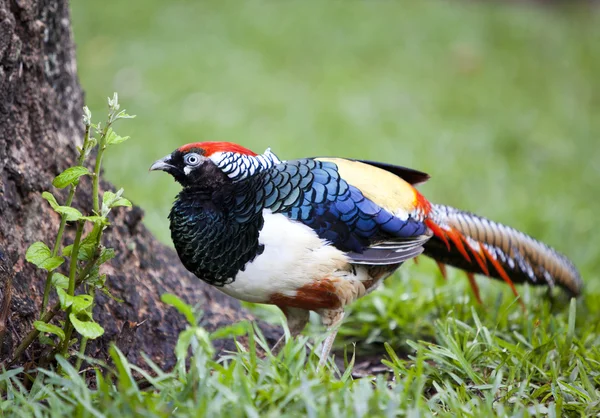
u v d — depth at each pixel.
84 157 4.89
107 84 15.87
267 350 5.36
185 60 17.28
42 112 6.08
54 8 6.22
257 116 14.99
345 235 5.66
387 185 5.95
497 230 6.87
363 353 7.07
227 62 17.42
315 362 5.76
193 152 5.55
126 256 6.44
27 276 5.67
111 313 6.03
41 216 5.96
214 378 4.61
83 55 17.42
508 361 6.05
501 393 5.58
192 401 4.48
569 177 13.47
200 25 19.72
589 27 22.30
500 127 15.15
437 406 5.07
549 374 5.91
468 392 5.52
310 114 15.12
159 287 6.57
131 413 4.30
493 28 21.08
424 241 6.12
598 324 7.27
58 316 5.64
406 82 17.53
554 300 7.80
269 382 4.95
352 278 5.82
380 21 20.80
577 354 6.05
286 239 5.48
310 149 13.32
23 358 5.27
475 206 11.72
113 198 4.92
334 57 18.62
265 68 17.67
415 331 7.24
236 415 4.30
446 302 7.62
